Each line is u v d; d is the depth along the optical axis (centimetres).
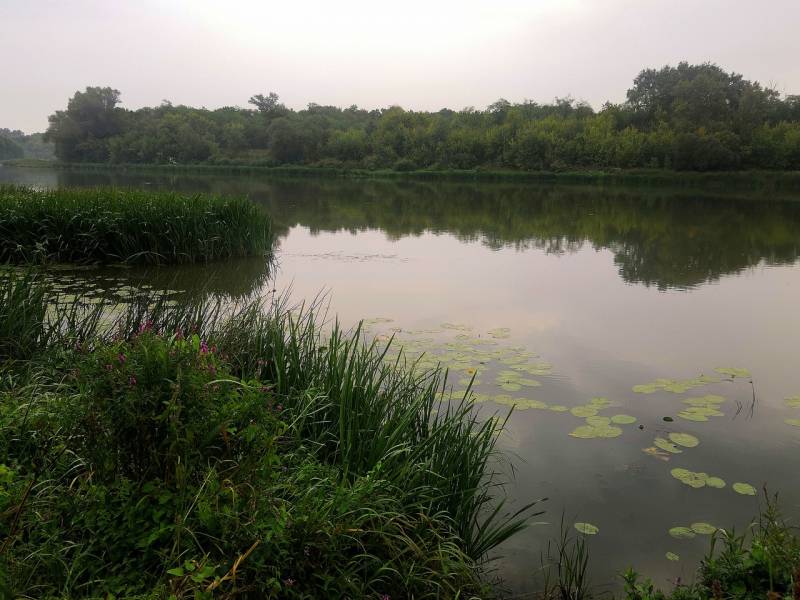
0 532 232
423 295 942
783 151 4600
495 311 843
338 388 394
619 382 573
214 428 248
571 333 734
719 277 1110
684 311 853
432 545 295
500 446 444
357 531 264
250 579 227
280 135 6450
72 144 7556
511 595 296
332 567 252
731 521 357
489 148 5812
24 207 1089
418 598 268
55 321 537
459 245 1522
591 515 363
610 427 474
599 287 1016
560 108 6894
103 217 1091
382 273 1130
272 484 267
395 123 6769
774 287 1020
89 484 246
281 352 435
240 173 6050
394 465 336
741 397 544
